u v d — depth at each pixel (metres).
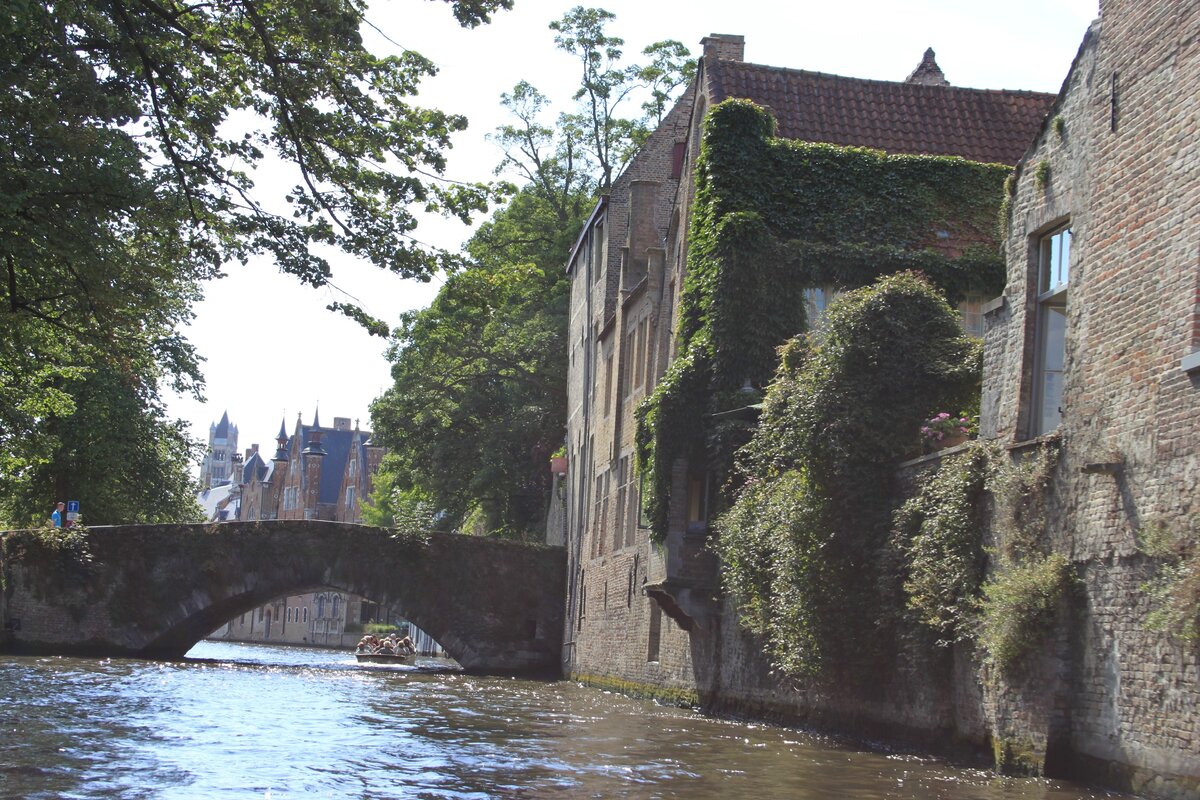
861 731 18.77
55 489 49.16
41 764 13.51
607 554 36.81
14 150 17.88
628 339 35.91
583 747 17.22
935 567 16.61
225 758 14.59
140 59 18.72
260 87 19.53
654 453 26.45
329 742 16.91
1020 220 16.28
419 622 45.06
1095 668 13.59
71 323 22.34
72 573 42.34
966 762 15.80
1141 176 13.59
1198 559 11.71
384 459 56.44
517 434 52.12
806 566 19.08
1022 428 15.77
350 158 19.83
